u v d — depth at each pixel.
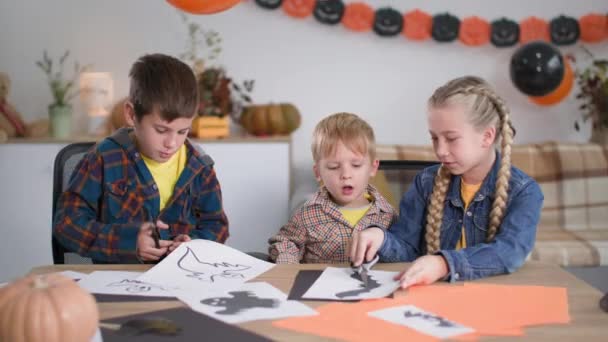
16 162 2.87
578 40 3.30
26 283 0.86
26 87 3.20
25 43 3.18
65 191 1.55
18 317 0.82
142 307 1.01
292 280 1.16
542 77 2.93
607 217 3.04
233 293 1.08
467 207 1.47
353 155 1.69
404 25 3.23
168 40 3.21
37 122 3.01
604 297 1.02
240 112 3.21
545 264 1.30
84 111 3.22
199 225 1.71
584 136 3.37
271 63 3.26
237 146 2.96
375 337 0.90
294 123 3.11
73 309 0.84
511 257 1.22
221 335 0.90
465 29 3.24
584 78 3.17
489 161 1.44
